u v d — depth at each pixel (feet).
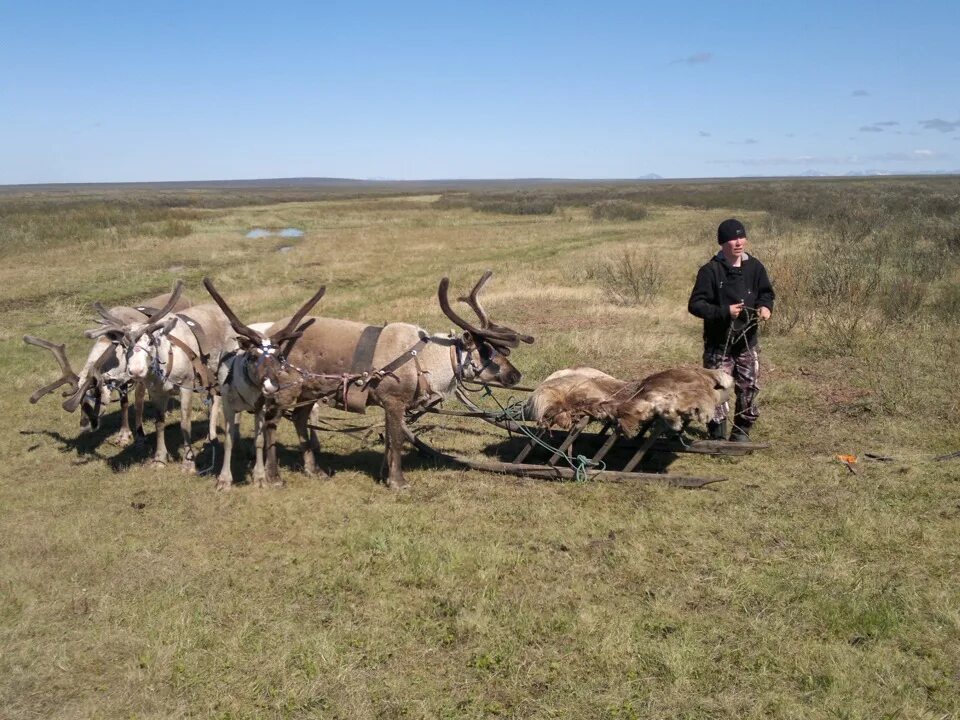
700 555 19.98
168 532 22.79
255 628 17.49
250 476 27.48
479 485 25.25
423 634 17.12
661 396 23.22
